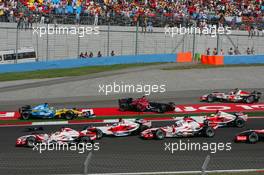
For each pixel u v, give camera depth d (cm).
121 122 7256
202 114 8694
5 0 13688
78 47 14300
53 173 5294
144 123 7325
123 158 5888
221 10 16700
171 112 8831
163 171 5341
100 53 14462
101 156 5972
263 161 5853
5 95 10150
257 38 16425
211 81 11781
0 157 5950
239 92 9669
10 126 7869
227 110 9000
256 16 16925
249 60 14838
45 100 9775
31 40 13575
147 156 6034
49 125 7912
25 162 5734
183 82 11588
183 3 16500
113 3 15538
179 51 15700
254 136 6831
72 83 11338
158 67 13712
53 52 13925
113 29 14800
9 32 13200
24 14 13475
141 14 15450
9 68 12781
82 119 8325
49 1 14438
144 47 15262
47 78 11950
